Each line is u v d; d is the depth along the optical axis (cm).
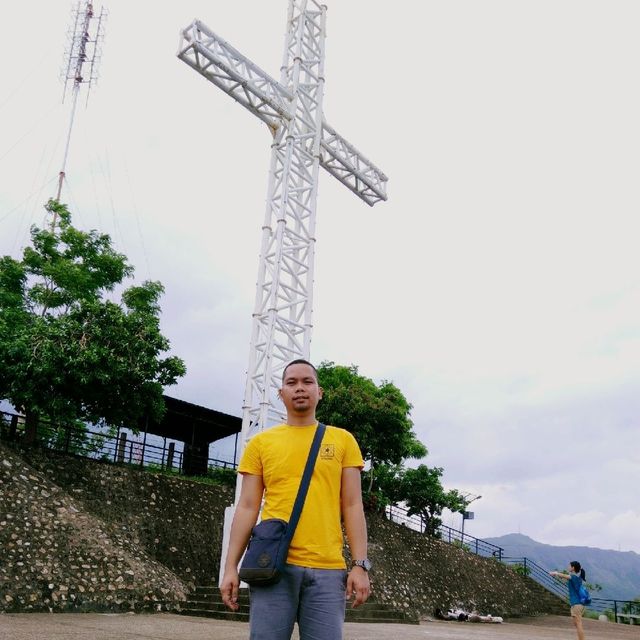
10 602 1222
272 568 283
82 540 1489
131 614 1358
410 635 1270
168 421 2755
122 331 1973
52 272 2152
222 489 2250
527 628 2188
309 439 318
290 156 1964
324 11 2259
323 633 281
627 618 2995
